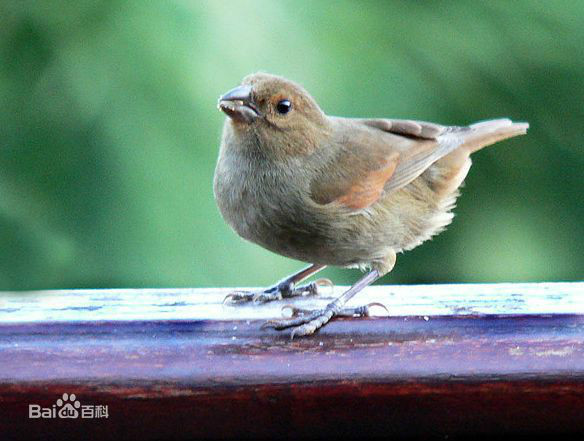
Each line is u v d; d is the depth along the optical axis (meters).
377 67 11.19
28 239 10.80
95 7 10.65
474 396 6.22
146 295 8.09
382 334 6.64
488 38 11.71
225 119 10.01
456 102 11.60
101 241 10.80
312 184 9.50
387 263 10.10
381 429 6.29
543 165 12.41
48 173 10.79
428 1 11.59
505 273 12.48
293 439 6.33
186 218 10.75
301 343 6.50
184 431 6.29
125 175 10.63
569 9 11.94
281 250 9.77
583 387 6.22
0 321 6.46
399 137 10.40
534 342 6.36
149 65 10.55
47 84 10.73
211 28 10.57
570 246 12.48
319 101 10.91
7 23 10.73
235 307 7.63
